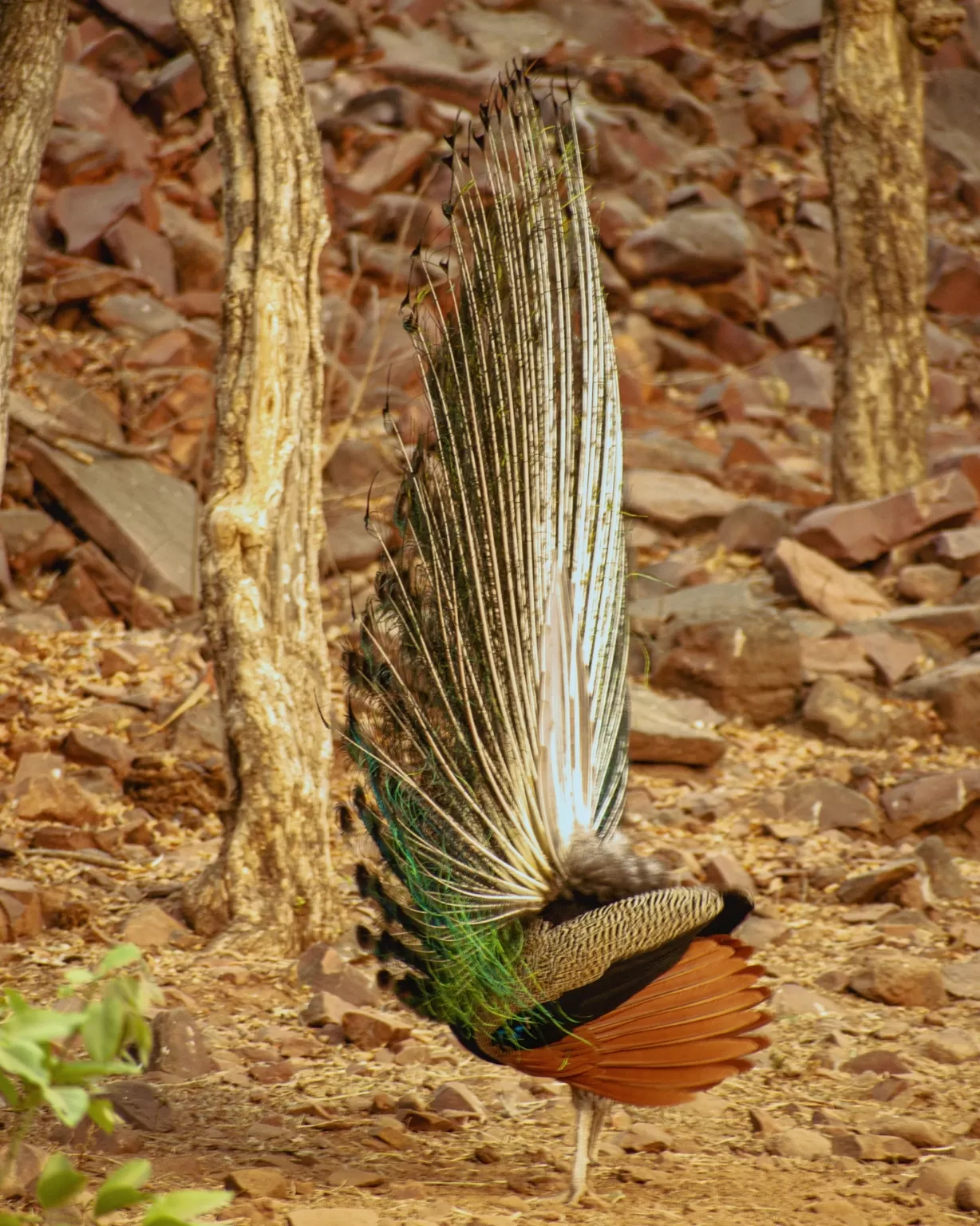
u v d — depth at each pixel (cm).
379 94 3133
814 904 1274
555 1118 827
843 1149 785
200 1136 772
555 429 725
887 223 2175
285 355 1114
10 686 1638
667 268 2975
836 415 2242
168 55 3169
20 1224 354
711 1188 705
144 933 1092
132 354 2348
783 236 3372
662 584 1994
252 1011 988
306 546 1134
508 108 757
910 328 2198
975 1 4056
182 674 1714
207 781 1424
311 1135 781
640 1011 624
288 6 3359
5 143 1120
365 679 739
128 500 2030
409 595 734
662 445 2488
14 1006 345
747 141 3619
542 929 652
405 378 2462
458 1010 673
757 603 1933
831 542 2072
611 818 710
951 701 1702
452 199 755
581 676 698
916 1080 908
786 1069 922
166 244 2648
